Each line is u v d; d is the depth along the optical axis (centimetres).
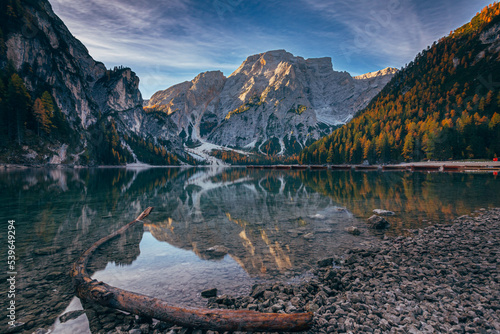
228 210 1886
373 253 948
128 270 809
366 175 6412
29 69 15375
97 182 4331
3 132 9700
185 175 7538
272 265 867
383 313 559
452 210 1767
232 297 640
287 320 495
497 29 19812
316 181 4653
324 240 1149
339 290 689
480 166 8181
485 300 603
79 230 1285
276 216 1670
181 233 1266
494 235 1158
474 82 17250
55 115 12825
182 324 507
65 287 674
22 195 2575
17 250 970
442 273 771
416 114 17725
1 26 14962
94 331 493
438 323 516
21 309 561
